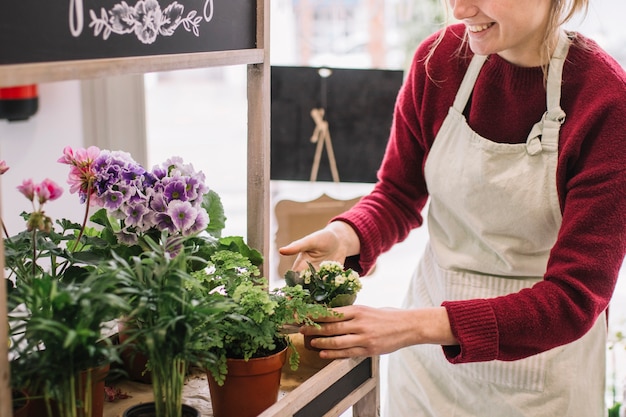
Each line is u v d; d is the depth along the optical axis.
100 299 1.04
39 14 1.03
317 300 1.48
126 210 1.42
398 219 1.87
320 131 2.54
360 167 2.56
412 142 1.86
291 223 2.51
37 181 2.96
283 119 2.54
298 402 1.31
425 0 2.91
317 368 1.51
